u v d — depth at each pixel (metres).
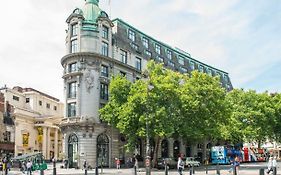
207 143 84.81
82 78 59.59
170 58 82.44
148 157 33.53
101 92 61.03
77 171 50.44
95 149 58.25
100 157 59.28
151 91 49.81
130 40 69.75
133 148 53.47
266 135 80.50
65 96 61.38
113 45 64.12
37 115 93.00
